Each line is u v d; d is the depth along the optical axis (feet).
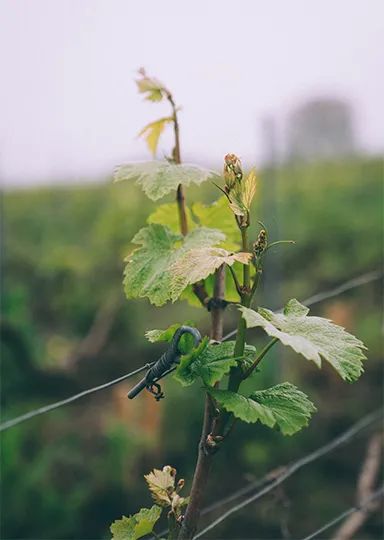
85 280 25.90
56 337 24.49
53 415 20.30
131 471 19.03
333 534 17.33
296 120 33.35
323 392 20.58
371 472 15.20
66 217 31.09
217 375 4.02
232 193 4.23
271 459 18.67
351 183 28.27
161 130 5.86
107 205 30.50
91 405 20.99
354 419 19.49
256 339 19.83
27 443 19.38
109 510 18.53
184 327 4.29
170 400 19.70
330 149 33.68
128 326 23.58
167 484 4.60
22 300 22.72
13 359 20.66
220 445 4.26
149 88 5.71
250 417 3.89
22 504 17.74
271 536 17.35
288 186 28.73
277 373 19.44
